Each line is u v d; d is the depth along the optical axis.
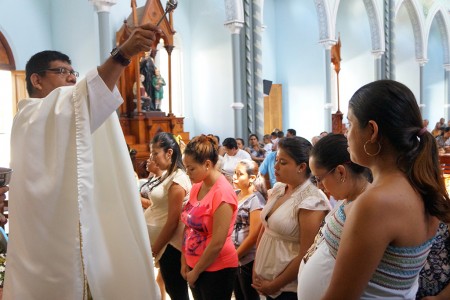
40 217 1.55
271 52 15.44
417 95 19.12
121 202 1.75
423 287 1.87
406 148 1.27
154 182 3.65
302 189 2.38
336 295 1.24
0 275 2.09
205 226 2.63
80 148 1.53
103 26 9.02
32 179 1.54
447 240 1.85
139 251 1.77
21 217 1.57
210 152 2.66
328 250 1.57
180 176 3.11
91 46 9.91
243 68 11.00
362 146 1.33
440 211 1.25
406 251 1.26
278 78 15.62
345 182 1.79
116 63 1.55
